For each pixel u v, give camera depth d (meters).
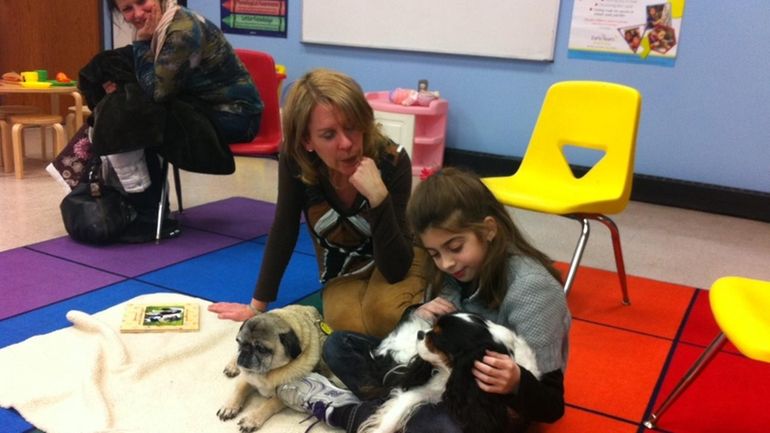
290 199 1.79
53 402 1.54
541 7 4.13
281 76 3.95
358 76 4.83
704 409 1.69
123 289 2.28
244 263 2.61
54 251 2.61
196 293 2.28
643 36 3.92
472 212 1.32
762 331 1.32
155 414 1.52
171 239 2.86
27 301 2.12
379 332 1.72
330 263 1.91
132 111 2.56
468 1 4.33
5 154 3.83
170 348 1.79
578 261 2.18
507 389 1.14
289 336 1.49
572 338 2.09
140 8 2.57
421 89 4.39
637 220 3.68
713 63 3.81
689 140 3.96
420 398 1.24
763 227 3.70
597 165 2.37
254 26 5.04
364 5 4.64
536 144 2.54
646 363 1.94
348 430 1.41
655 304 2.42
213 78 2.76
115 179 2.76
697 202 3.97
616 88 2.32
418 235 1.38
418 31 4.53
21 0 5.12
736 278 1.60
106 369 1.68
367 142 1.63
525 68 4.29
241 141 2.88
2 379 1.62
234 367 1.70
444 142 4.54
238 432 1.46
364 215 1.74
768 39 3.66
